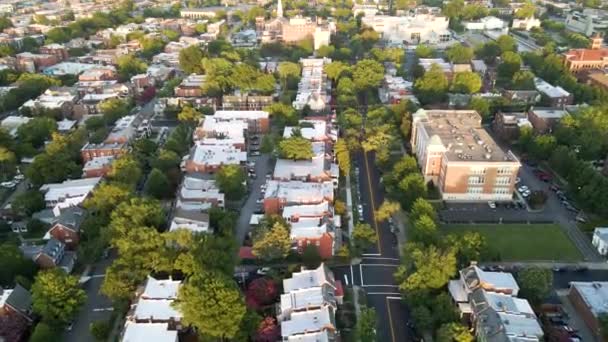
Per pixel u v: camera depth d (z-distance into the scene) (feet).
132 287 604.49
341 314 597.52
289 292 595.88
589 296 592.19
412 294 590.96
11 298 576.61
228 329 524.11
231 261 638.53
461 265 645.51
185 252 637.71
